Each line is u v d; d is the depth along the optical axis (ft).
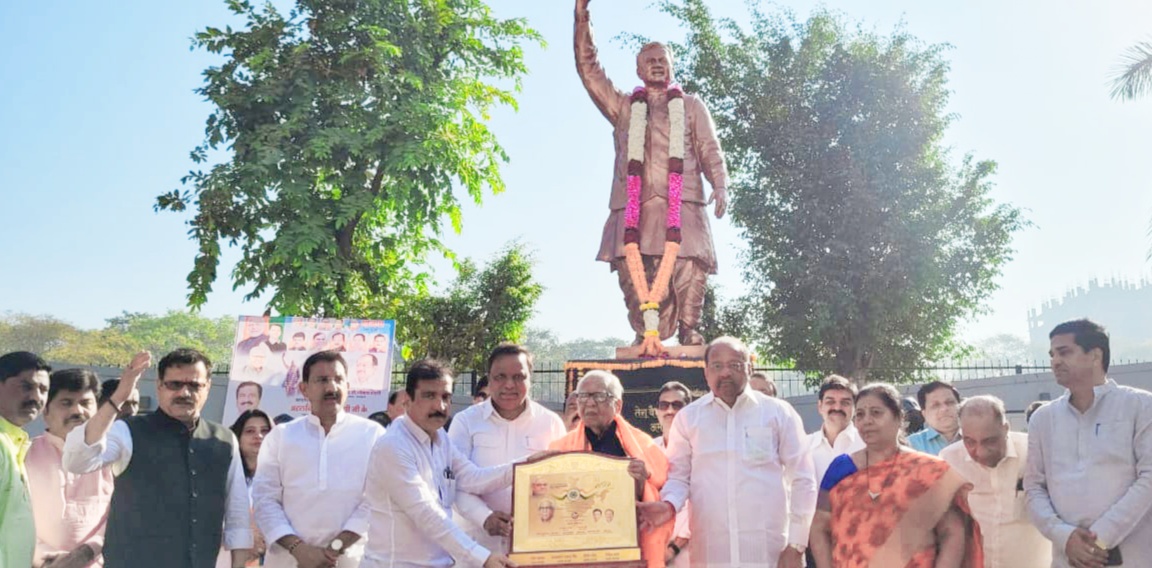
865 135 59.77
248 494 17.52
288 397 29.63
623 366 28.76
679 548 17.54
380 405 29.71
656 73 31.91
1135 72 43.19
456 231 61.87
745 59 63.82
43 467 16.57
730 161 63.82
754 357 22.35
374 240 61.57
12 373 15.53
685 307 31.17
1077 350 15.49
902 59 61.31
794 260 59.31
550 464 14.78
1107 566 14.83
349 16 55.21
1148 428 14.94
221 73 55.31
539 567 14.14
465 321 62.18
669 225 30.42
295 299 53.47
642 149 31.19
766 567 16.20
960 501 13.43
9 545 13.64
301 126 52.90
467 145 58.49
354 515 16.42
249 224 53.72
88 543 16.43
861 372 60.23
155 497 15.23
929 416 19.90
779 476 16.75
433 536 14.46
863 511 13.65
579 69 31.83
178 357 15.75
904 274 58.54
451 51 60.39
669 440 17.61
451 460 16.02
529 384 17.03
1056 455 15.78
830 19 63.62
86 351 124.77
